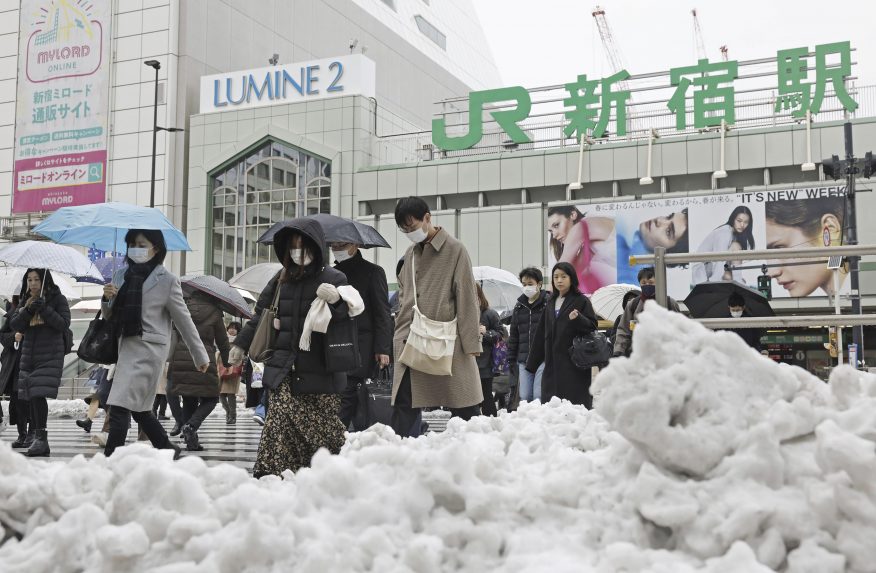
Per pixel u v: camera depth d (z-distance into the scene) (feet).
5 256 29.63
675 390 8.41
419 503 8.70
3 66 134.21
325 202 115.14
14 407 30.32
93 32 129.29
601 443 14.34
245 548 7.86
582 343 24.13
